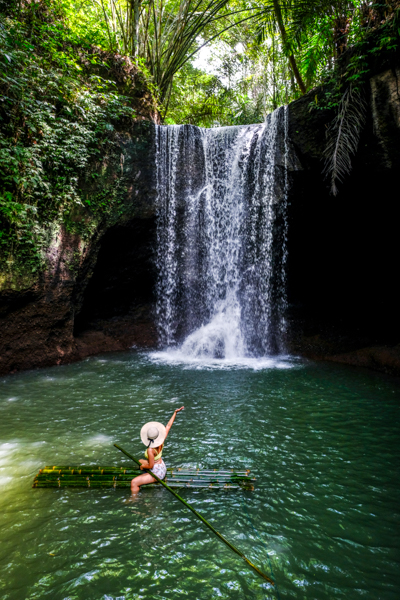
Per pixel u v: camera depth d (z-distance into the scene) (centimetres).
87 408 629
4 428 548
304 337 1107
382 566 292
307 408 635
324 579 278
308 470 435
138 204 1102
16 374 838
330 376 839
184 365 941
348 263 1052
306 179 981
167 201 1149
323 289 1149
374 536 326
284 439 517
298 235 1075
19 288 852
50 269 914
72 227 973
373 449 488
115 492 388
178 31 1248
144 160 1118
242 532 327
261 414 607
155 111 1230
